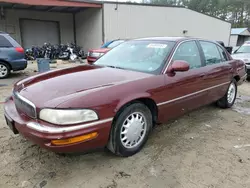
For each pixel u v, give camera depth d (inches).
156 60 122.4
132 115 103.5
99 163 101.5
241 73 188.9
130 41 151.6
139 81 104.3
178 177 93.5
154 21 657.6
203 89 141.3
